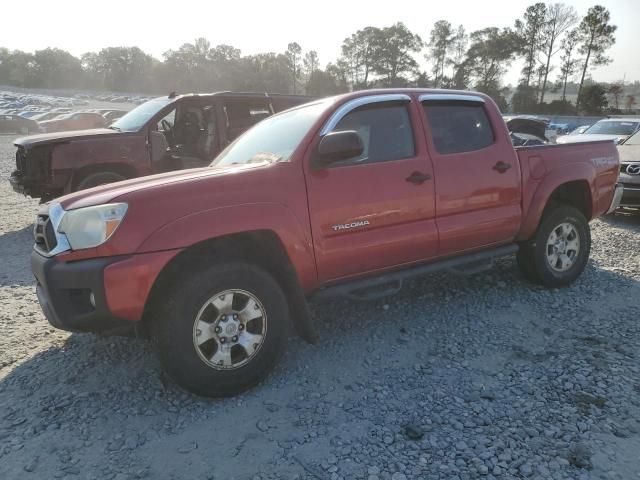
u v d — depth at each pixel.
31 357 3.89
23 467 2.65
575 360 3.63
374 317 4.54
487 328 4.26
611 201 5.53
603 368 3.51
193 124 8.47
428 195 4.03
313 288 3.64
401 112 4.12
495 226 4.46
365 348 3.96
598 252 6.45
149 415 3.11
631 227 7.93
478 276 5.50
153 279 2.99
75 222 3.05
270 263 3.57
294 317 3.59
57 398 3.31
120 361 3.79
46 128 32.97
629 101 70.44
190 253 3.30
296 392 3.35
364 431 2.91
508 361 3.69
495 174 4.44
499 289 5.13
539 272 4.96
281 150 3.74
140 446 2.82
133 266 2.94
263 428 2.96
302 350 3.95
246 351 3.28
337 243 3.62
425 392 3.30
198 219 3.11
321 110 3.83
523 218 4.71
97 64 149.12
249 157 4.02
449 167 4.17
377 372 3.59
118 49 144.50
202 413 3.12
